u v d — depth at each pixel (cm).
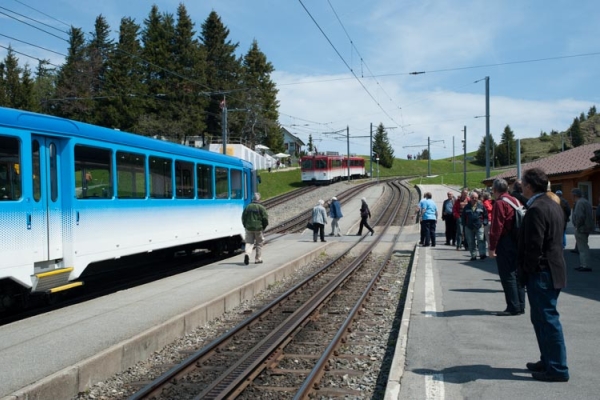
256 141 7906
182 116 6131
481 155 12481
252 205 1598
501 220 856
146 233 1302
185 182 1521
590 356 646
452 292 1106
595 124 14850
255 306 1163
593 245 1848
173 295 1105
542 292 556
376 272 1661
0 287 930
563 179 2419
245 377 672
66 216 1027
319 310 1124
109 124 5944
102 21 7088
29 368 632
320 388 652
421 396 532
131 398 591
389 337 905
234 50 7594
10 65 6562
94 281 1430
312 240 2555
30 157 947
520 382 565
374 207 4181
